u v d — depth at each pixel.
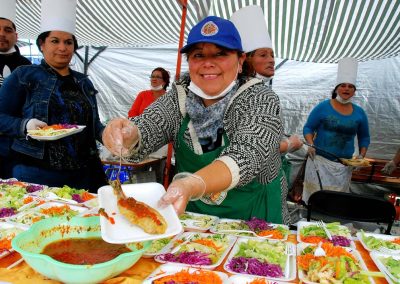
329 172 5.01
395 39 5.89
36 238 1.63
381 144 7.07
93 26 7.07
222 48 1.97
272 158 2.35
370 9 5.10
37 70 3.27
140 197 1.69
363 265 1.84
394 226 3.55
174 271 1.70
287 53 7.14
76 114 3.37
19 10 7.21
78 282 1.41
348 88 5.04
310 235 2.27
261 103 2.00
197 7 4.85
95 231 1.75
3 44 4.21
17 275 1.59
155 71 6.05
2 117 3.13
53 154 3.24
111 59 8.57
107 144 1.97
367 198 2.86
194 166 2.24
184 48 2.01
